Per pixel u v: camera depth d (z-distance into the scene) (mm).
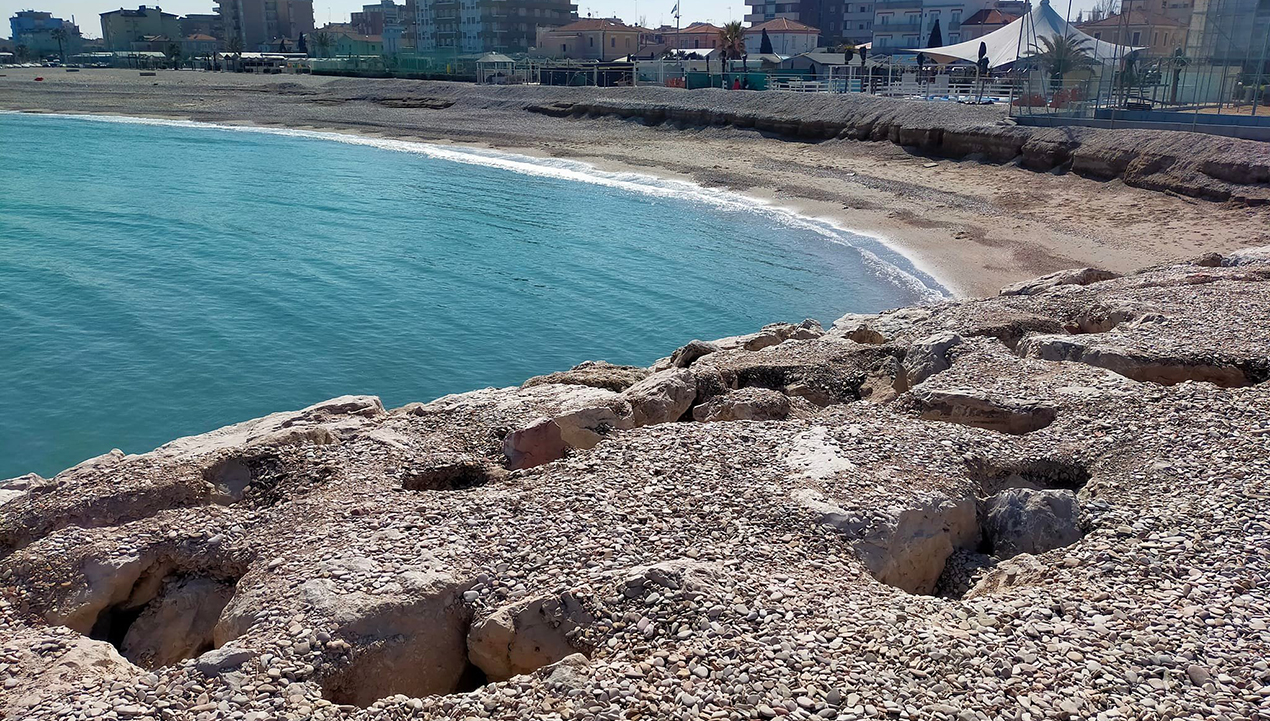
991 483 10266
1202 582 7723
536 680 6758
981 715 6137
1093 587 7750
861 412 11984
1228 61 35906
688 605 7348
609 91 78625
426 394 22812
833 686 6430
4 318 27625
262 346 25781
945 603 7633
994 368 13148
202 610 8703
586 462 10414
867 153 51062
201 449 12359
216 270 33781
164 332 26734
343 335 26766
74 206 46656
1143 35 39344
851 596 7637
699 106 66500
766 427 11250
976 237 33125
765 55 90812
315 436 11664
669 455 10391
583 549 8352
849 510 8922
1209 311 15266
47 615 8312
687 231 39000
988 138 44188
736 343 18000
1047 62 45219
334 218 44375
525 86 88500
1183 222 31016
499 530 8805
